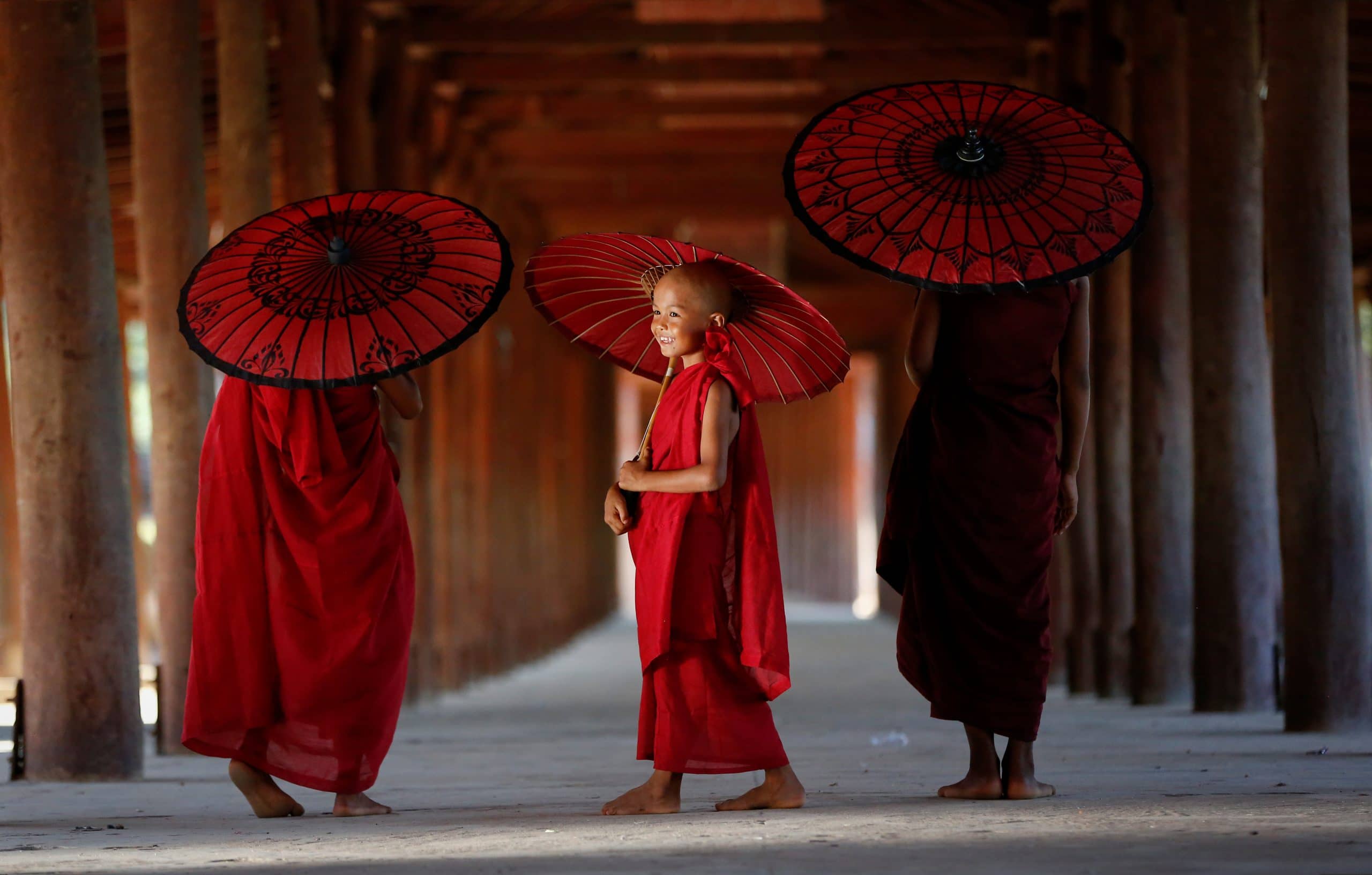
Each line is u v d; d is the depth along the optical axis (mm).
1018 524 17406
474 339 64875
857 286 95750
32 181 25875
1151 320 41406
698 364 16938
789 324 17453
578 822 15969
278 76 46812
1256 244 35469
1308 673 29734
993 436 17422
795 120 67938
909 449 18062
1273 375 30125
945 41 53375
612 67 59531
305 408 17484
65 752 26172
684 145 70750
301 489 17688
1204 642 36531
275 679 17688
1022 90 16297
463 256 17406
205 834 16422
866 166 16625
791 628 104500
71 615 26250
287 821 17578
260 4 36344
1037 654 17453
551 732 37469
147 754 33656
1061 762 23281
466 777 24188
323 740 17688
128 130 49719
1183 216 41562
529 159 72562
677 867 12547
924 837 14039
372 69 51500
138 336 107562
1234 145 35156
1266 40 30781
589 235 17359
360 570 17719
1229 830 14164
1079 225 16297
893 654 78375
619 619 118875
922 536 17875
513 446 75438
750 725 16500
